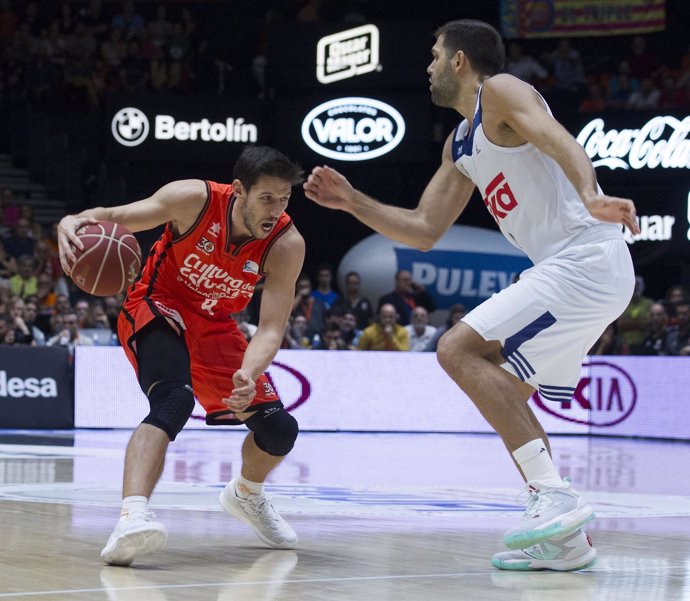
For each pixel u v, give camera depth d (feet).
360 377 45.14
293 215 62.90
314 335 46.91
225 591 10.88
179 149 58.90
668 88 61.16
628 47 67.00
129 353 14.30
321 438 41.37
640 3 61.72
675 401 43.01
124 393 43.29
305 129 59.11
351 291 50.03
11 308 44.39
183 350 14.03
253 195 13.50
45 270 50.90
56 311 46.32
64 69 64.85
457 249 60.70
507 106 12.71
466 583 11.72
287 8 69.77
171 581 11.48
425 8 71.77
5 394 42.34
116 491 21.34
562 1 62.54
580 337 13.19
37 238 54.60
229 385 14.73
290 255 14.34
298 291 47.65
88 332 44.83
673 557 14.01
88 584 11.09
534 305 12.98
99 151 64.23
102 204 60.03
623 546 15.03
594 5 62.23
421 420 45.42
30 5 68.13
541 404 45.93
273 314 14.32
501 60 13.91
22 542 14.10
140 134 58.59
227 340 14.96
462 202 14.79
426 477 26.78
